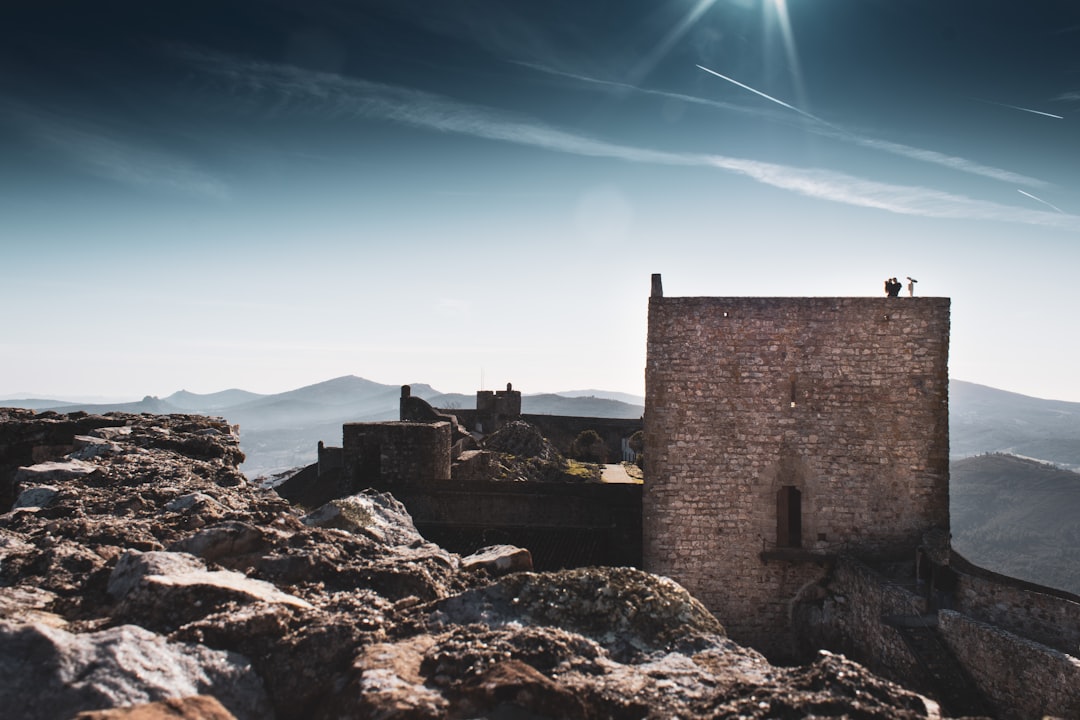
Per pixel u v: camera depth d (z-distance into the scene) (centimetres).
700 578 2059
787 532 2066
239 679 488
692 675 565
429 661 513
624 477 3931
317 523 1020
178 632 506
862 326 2020
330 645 534
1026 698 1234
